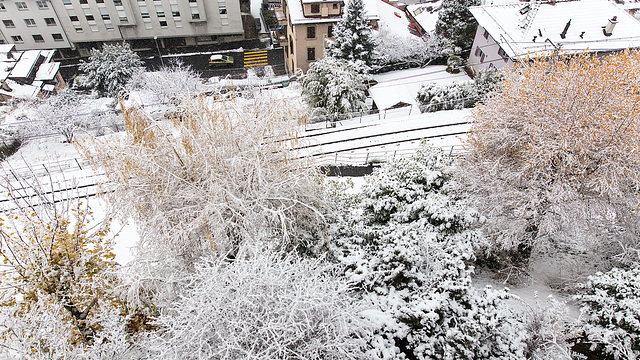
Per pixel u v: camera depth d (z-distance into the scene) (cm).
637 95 1078
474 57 3191
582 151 1072
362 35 3031
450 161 1411
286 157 1145
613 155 1086
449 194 1259
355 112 2669
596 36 2411
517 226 1191
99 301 988
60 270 960
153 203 1025
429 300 831
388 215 1232
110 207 1204
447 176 1312
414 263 940
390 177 1288
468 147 1417
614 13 2533
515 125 1241
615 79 1096
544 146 1101
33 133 2711
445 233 1119
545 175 1138
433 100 2562
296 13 3372
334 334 691
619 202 1155
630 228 1180
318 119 2586
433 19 3956
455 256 983
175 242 993
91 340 949
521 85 1240
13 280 940
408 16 4419
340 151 2167
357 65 2927
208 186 1023
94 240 1066
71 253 991
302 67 3641
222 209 1007
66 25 4109
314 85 2555
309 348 679
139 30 4272
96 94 3384
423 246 970
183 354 667
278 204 1084
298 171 1123
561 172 1121
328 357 716
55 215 962
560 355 775
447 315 830
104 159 1055
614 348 865
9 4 3866
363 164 2016
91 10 4047
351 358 689
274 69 4100
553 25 2502
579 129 1076
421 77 3234
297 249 1132
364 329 821
